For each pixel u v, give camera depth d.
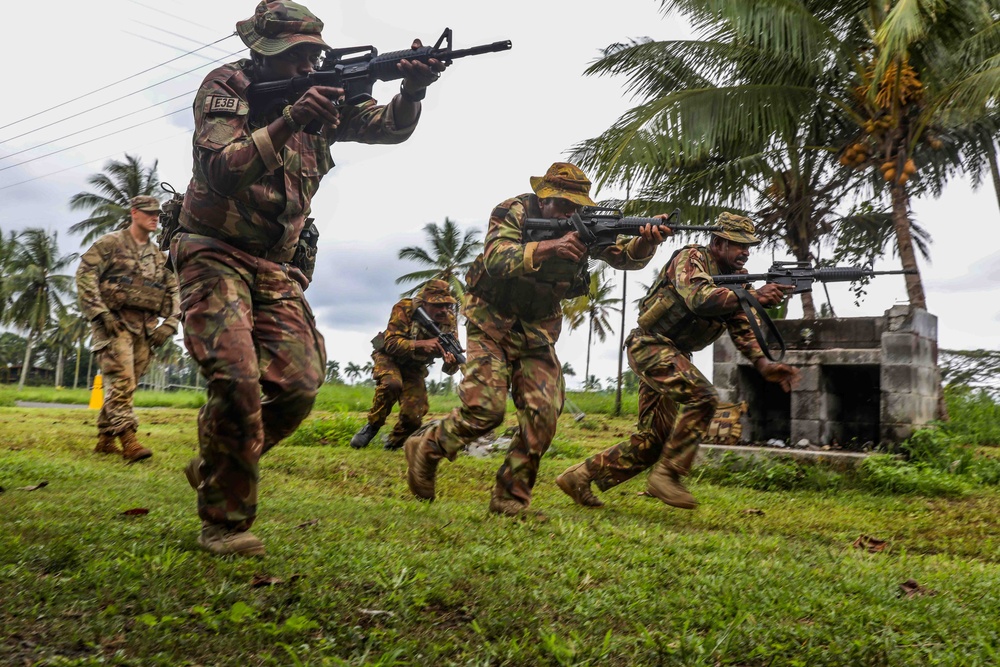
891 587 3.55
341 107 3.92
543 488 7.21
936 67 12.38
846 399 9.80
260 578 3.09
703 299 5.80
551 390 5.46
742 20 12.12
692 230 5.60
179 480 6.32
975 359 17.22
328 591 2.96
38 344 118.88
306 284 4.10
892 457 8.12
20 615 2.55
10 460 6.76
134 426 7.91
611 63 14.62
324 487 6.87
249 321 3.68
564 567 3.63
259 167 3.49
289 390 3.78
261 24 3.81
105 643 2.42
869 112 13.22
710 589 3.40
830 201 16.61
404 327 9.85
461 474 7.73
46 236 82.19
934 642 2.83
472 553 3.76
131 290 7.97
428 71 3.81
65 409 19.17
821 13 13.20
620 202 15.46
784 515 6.10
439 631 2.74
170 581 2.98
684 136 13.00
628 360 6.27
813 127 15.04
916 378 9.05
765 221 16.12
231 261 3.70
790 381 5.90
